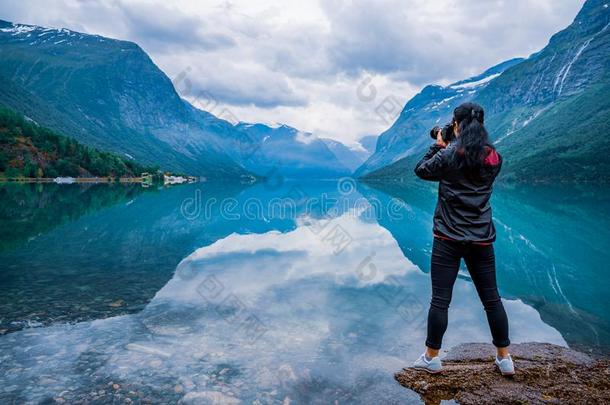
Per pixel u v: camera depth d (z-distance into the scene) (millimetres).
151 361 3664
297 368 3590
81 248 10414
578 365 3801
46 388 3102
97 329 4520
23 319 4848
